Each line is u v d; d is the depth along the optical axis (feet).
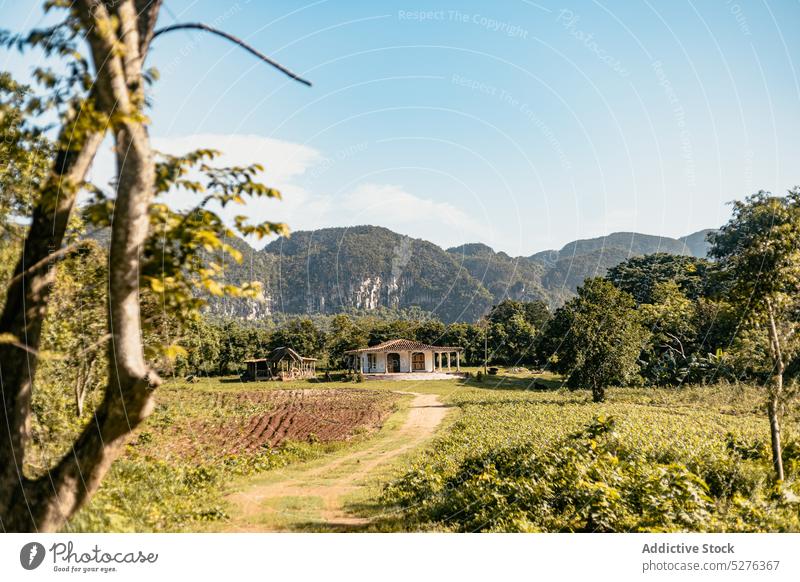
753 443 46.98
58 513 17.22
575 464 33.04
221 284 17.06
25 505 17.10
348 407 118.01
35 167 22.61
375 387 170.09
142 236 16.66
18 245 21.20
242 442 71.15
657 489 28.43
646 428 61.82
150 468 39.68
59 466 17.42
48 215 17.95
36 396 25.75
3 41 17.97
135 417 17.04
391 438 76.95
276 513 33.32
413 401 126.41
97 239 23.06
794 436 39.88
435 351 200.13
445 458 53.72
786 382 34.68
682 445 47.50
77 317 24.22
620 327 114.73
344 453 66.08
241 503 36.24
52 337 24.21
